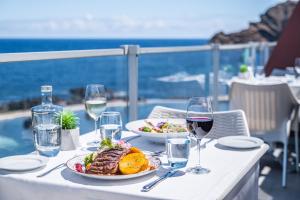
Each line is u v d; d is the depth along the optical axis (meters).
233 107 3.80
